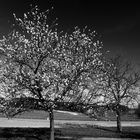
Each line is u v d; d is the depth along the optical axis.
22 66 22.75
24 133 29.73
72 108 23.72
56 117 52.25
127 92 37.25
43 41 23.16
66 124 41.34
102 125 45.28
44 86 22.06
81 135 32.16
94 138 30.81
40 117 49.47
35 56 22.83
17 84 21.98
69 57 23.52
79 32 23.78
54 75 21.92
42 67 22.95
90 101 24.05
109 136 33.50
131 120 60.34
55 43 23.45
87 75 23.34
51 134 24.42
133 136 34.81
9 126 35.50
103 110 24.34
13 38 22.89
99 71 24.45
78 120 51.50
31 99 22.94
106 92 24.34
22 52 22.81
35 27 23.27
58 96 22.36
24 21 22.95
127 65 38.22
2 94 22.06
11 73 22.14
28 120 44.38
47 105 22.84
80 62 23.42
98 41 24.20
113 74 35.69
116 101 24.84
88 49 24.08
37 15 23.14
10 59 22.52
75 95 23.22
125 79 37.72
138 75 38.22
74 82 22.69
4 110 22.52
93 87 23.72
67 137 29.84
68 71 22.88
